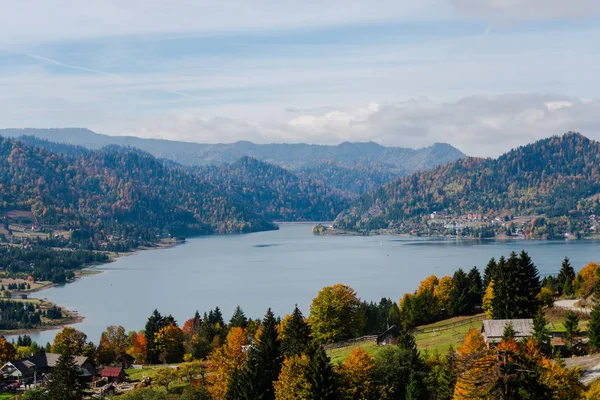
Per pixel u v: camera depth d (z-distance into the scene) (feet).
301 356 303.48
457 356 287.28
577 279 511.40
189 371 391.45
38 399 324.39
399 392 294.05
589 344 304.71
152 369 495.00
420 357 312.71
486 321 322.96
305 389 270.46
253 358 312.29
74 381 318.45
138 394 371.56
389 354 302.04
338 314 456.45
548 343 306.55
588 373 263.90
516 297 406.41
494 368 174.50
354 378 281.33
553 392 219.41
